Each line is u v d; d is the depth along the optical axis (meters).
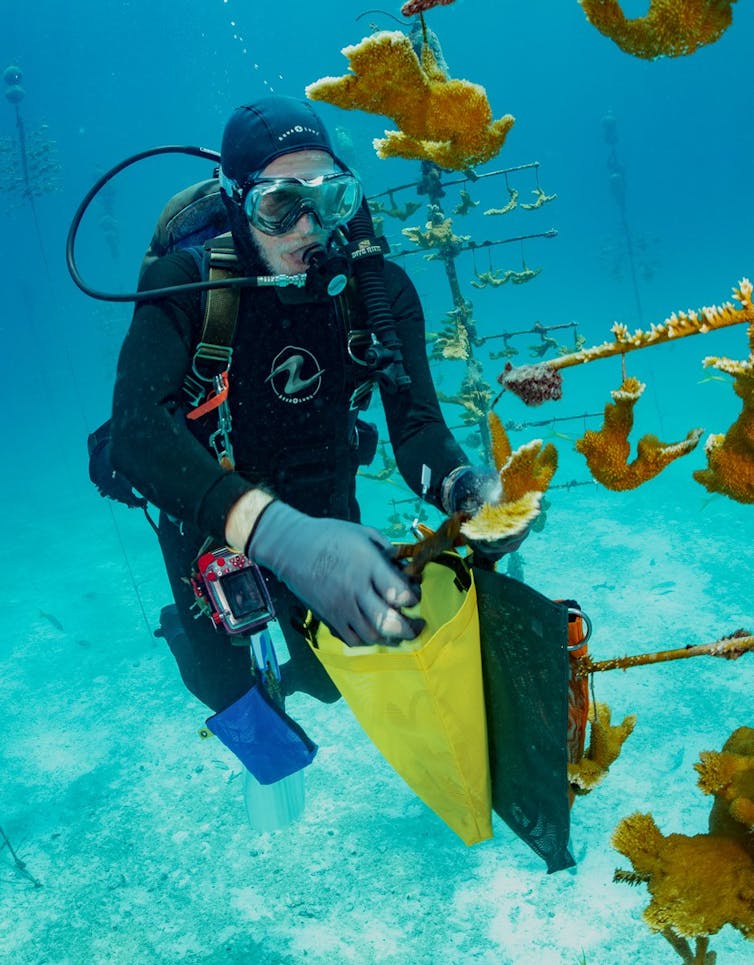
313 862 9.00
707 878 0.77
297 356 1.90
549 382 0.66
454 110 0.78
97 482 2.50
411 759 1.01
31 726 12.64
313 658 2.36
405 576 0.88
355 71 0.77
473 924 7.90
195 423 1.99
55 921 8.87
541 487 0.78
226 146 1.76
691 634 11.69
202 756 11.28
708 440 0.70
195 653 2.38
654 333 0.66
